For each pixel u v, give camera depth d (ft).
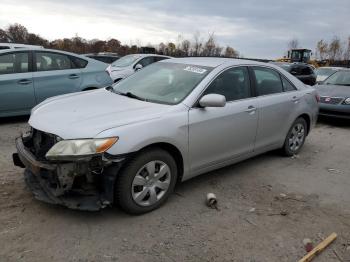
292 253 11.05
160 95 14.42
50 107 13.60
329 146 23.41
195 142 13.70
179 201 13.85
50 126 11.82
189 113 13.43
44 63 25.22
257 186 15.85
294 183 16.51
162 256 10.45
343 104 29.32
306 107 19.85
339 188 16.29
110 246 10.75
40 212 12.34
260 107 16.61
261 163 18.86
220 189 15.25
